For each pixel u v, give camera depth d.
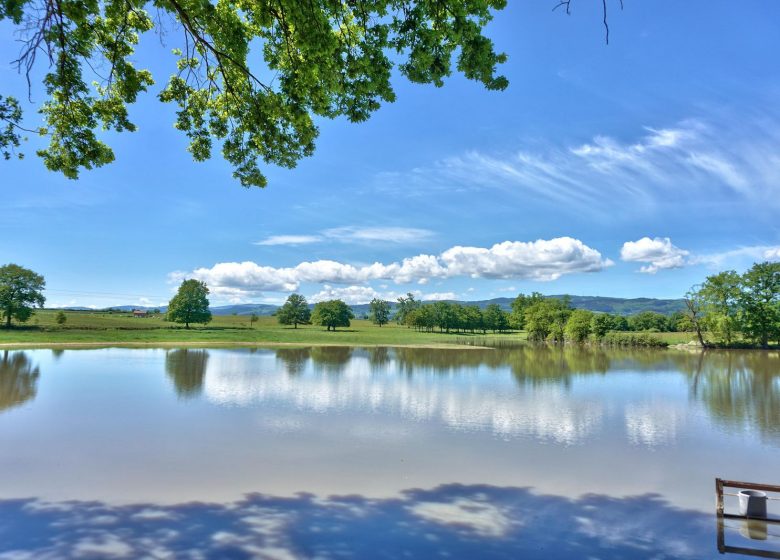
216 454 14.08
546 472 12.87
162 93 10.73
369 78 9.26
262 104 10.12
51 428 17.03
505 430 17.56
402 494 11.12
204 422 18.22
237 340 79.94
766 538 9.08
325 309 139.75
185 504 10.30
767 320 69.94
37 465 12.84
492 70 8.75
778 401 24.61
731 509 10.52
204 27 9.40
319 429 17.30
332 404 22.33
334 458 13.84
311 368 38.62
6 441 15.23
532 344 88.69
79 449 14.42
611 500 10.95
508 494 11.23
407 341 91.69
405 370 38.22
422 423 18.52
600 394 26.44
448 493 11.24
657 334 93.94
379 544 8.63
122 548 8.27
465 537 8.98
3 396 23.52
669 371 39.06
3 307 79.81
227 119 11.10
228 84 10.07
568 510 10.34
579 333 90.19
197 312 109.56
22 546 8.27
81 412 19.91
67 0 7.79
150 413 19.81
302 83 9.43
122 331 82.69
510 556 8.29
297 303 149.88
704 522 9.81
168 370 35.44
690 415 20.84
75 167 10.12
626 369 40.53
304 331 117.62
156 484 11.52
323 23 8.31
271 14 8.84
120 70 9.79
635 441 16.30
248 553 8.19
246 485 11.55
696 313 75.62
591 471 13.00
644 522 9.77
